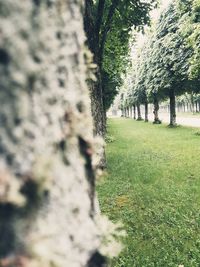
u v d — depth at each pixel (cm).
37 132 147
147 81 5128
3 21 137
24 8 144
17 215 140
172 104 4416
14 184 137
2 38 136
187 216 945
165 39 3678
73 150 173
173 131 3716
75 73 178
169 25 3862
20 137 141
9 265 137
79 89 181
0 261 136
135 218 947
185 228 858
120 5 1719
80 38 184
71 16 175
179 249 755
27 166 142
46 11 155
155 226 888
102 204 1095
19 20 142
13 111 139
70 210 167
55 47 160
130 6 1780
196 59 2441
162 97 5488
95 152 200
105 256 195
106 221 212
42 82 152
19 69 140
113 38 2139
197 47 2386
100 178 203
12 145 139
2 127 137
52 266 147
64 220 162
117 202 1119
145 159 1900
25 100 142
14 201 135
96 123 1354
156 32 4225
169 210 995
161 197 1146
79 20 184
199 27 2283
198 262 690
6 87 137
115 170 1608
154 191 1220
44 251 143
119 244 206
